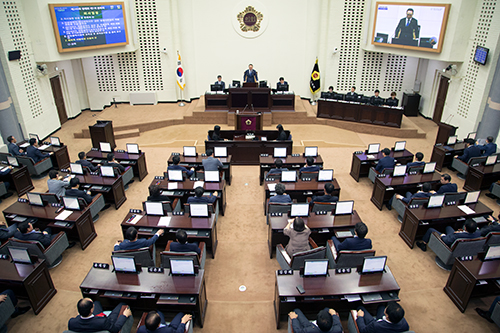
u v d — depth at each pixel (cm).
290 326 469
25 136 1205
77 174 905
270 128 1424
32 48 1223
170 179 859
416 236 742
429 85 1523
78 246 748
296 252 599
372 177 959
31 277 561
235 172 1094
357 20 1481
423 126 1479
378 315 487
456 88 1316
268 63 1606
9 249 567
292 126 1463
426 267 684
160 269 550
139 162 1023
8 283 552
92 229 770
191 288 514
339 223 680
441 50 1266
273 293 617
